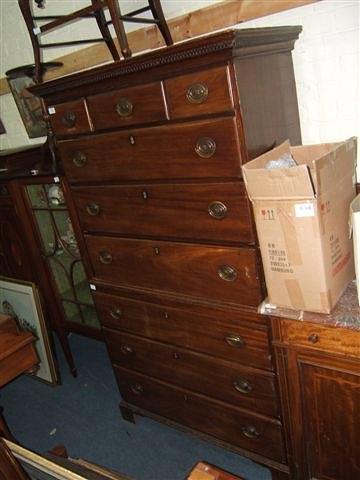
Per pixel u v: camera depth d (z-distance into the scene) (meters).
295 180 1.01
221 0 1.59
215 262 1.32
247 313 1.32
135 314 1.68
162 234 1.42
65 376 2.50
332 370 1.22
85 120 1.40
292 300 1.19
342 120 1.47
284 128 1.35
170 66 1.12
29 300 2.36
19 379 2.56
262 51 1.18
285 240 1.11
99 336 2.29
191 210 1.29
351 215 1.10
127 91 1.25
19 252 2.38
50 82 1.38
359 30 1.33
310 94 1.49
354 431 1.27
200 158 1.19
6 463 0.92
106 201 1.51
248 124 1.13
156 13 1.61
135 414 2.04
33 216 2.22
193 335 1.53
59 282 2.36
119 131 1.34
